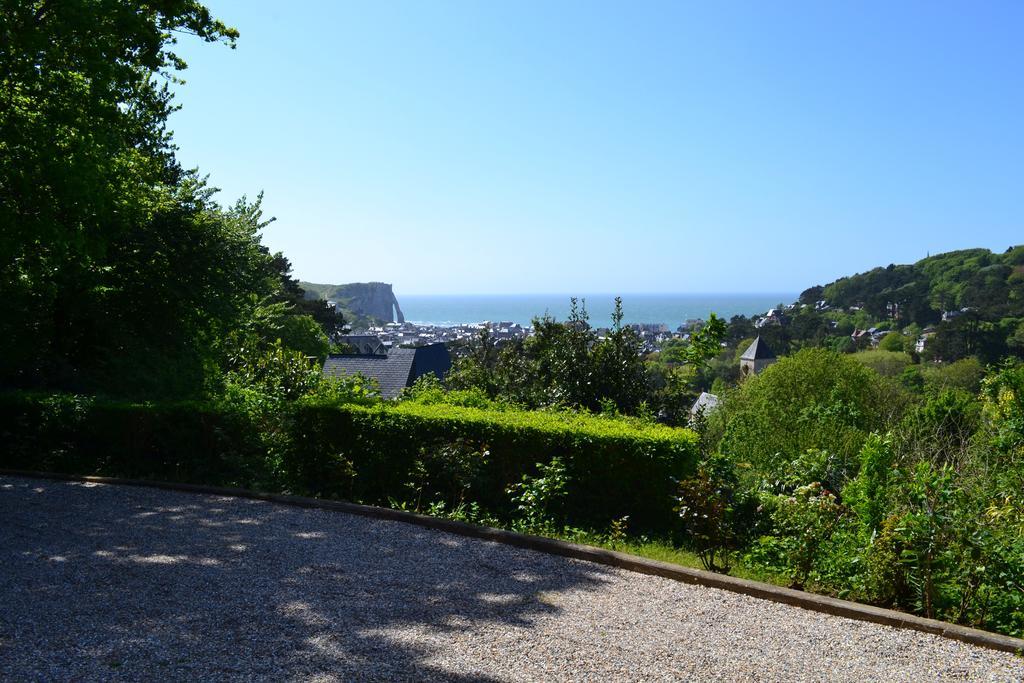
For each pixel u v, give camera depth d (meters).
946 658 4.95
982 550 5.76
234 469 10.86
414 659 4.57
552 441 9.38
